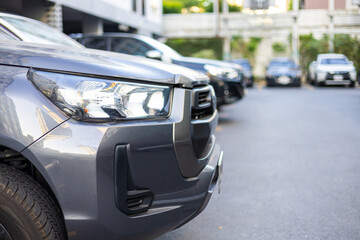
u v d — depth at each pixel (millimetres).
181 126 2400
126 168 2201
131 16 22609
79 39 9891
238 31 31859
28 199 2158
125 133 2197
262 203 4207
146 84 2346
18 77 2189
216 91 9062
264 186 4773
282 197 4383
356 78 24125
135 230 2256
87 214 2143
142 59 2840
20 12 12906
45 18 12695
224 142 7457
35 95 2162
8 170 2234
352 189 4629
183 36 32531
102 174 2139
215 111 3088
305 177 5133
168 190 2359
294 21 30484
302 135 8094
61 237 2270
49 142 2111
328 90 20297
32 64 2225
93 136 2137
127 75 2305
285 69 23641
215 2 30328
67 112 2160
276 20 30938
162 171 2326
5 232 2168
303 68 30156
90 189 2127
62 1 13414
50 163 2107
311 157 6219
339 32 30172
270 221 3734
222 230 3545
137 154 2230
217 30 30406
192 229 3566
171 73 2480
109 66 2328
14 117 2127
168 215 2354
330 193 4500
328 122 9781
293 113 11547
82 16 17688
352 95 17172
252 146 7086
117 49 9570
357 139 7605
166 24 32469
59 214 2301
